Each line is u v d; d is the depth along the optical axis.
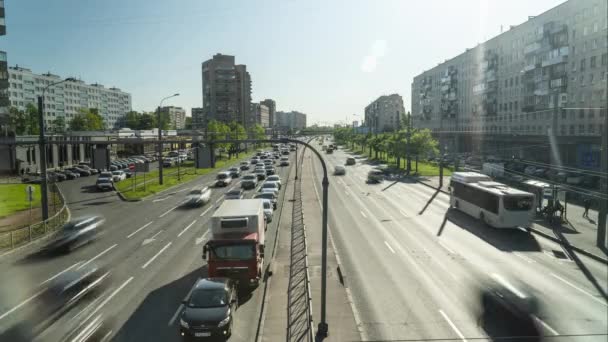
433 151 75.25
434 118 136.88
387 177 68.00
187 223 34.00
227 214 20.12
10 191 53.12
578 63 69.06
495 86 96.81
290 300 17.70
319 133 142.62
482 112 102.81
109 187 55.09
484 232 30.53
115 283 20.30
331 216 36.09
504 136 78.12
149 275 21.39
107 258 24.55
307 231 30.31
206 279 16.81
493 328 15.11
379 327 15.29
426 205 42.12
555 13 74.69
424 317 16.11
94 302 17.98
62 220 33.75
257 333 14.48
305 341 14.00
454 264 22.81
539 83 77.88
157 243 27.86
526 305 17.19
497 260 23.55
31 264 23.56
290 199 45.09
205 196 43.84
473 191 35.03
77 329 15.52
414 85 159.38
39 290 19.50
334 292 18.47
